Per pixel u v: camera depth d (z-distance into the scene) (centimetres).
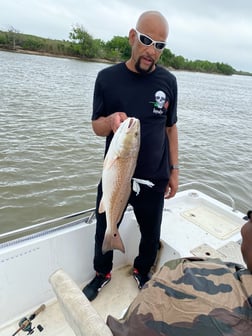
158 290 94
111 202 200
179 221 299
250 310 81
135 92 213
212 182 707
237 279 89
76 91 1739
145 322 91
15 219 489
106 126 206
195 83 4078
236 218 304
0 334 219
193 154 871
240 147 996
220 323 81
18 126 899
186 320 85
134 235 284
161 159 229
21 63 3139
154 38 198
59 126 951
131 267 291
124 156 190
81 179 619
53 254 239
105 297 259
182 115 1470
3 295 221
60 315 236
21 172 614
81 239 253
